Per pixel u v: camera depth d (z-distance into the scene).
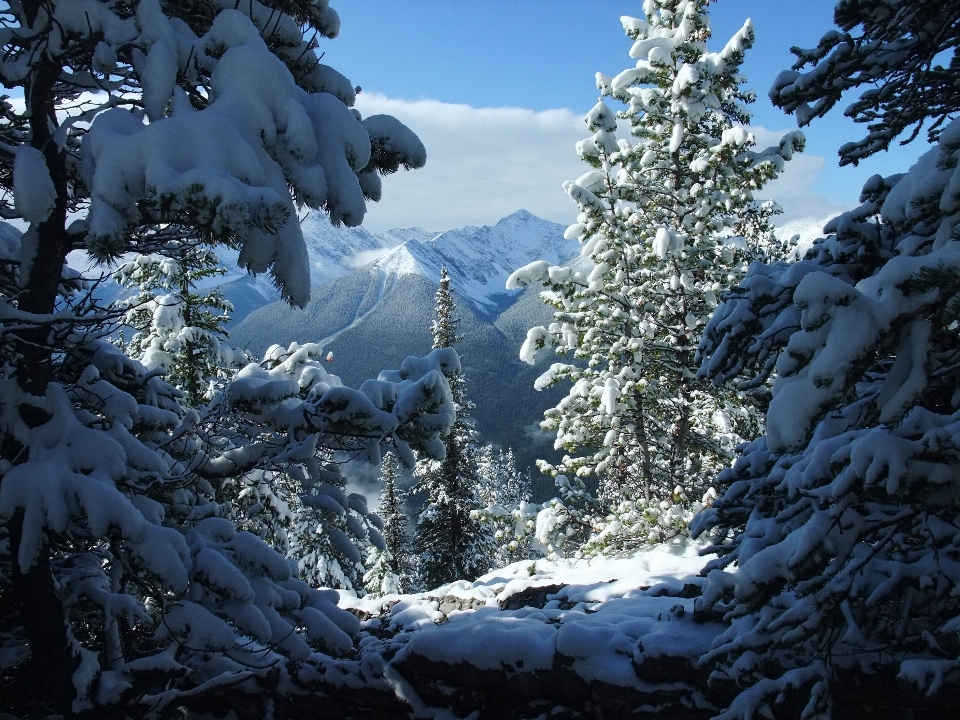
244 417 5.94
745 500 6.00
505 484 82.50
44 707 5.29
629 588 9.09
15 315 4.70
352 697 7.71
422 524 29.23
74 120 4.80
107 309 5.19
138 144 4.18
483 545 28.56
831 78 4.71
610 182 14.37
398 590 29.17
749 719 4.38
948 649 4.61
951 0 4.16
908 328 3.50
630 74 14.70
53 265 5.61
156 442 6.12
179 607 5.02
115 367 6.47
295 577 6.28
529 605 9.59
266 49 4.81
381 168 6.12
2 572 5.64
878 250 4.84
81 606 6.05
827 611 3.96
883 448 3.40
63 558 6.14
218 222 4.05
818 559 3.78
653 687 6.29
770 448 3.59
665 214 14.87
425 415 5.78
